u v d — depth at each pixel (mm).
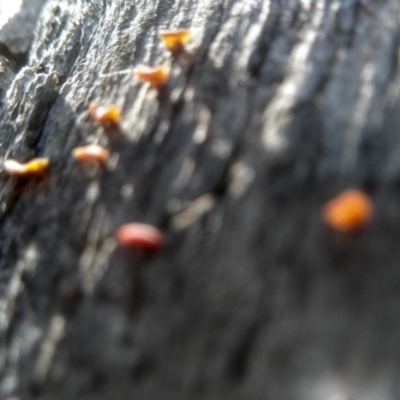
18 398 101
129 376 96
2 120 133
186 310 96
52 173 115
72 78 129
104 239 104
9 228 115
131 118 112
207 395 93
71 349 100
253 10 118
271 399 91
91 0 152
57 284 105
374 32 110
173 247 99
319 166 98
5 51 163
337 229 94
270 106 104
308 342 92
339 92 104
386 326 91
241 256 96
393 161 97
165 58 118
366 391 90
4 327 106
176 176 104
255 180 99
